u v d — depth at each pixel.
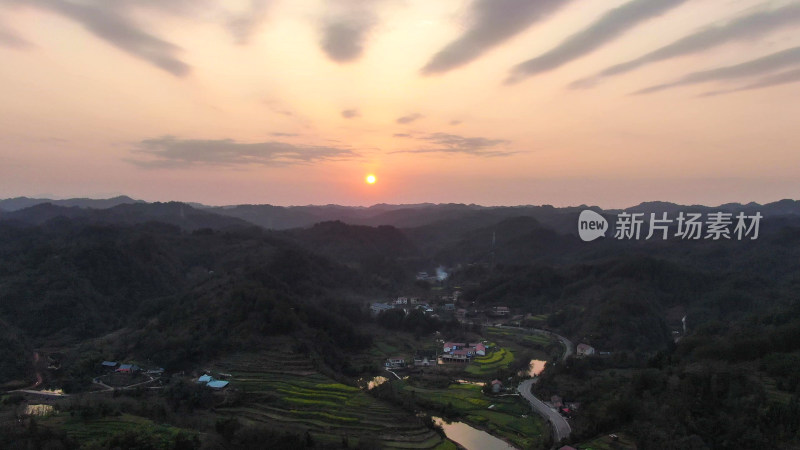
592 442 69.19
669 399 71.94
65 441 63.62
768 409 62.59
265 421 78.56
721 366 77.31
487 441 81.44
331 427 77.62
